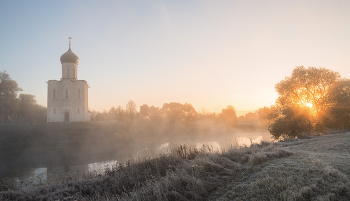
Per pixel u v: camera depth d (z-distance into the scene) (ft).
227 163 28.09
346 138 38.52
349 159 22.50
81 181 34.37
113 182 30.96
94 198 26.17
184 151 41.32
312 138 49.52
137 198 21.38
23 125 178.60
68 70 238.27
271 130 96.22
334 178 17.29
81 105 230.07
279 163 24.25
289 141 48.34
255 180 20.45
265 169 22.74
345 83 84.07
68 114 229.66
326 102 85.51
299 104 91.97
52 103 223.71
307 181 17.75
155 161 35.86
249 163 26.73
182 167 30.35
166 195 21.57
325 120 82.94
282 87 97.30
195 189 21.11
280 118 93.76
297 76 94.12
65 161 106.52
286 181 18.45
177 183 23.56
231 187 20.56
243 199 17.22
